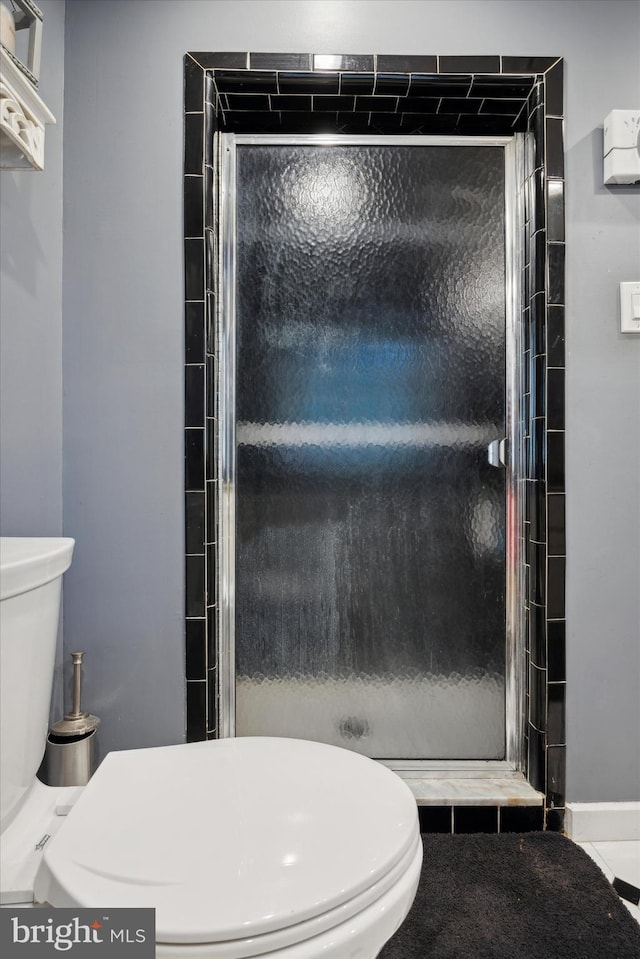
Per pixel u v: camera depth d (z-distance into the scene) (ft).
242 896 1.85
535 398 4.15
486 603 4.45
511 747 4.41
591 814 4.04
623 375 4.11
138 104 4.00
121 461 4.02
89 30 4.01
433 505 4.43
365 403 4.42
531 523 4.22
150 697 4.04
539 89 4.08
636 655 4.13
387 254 4.42
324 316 4.40
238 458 4.39
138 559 4.04
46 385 3.81
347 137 4.40
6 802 2.50
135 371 4.02
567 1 4.08
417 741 4.43
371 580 4.42
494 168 4.43
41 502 3.76
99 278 4.01
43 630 2.76
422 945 2.98
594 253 4.09
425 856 3.69
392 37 4.03
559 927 3.11
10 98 2.74
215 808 2.31
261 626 4.41
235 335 4.38
